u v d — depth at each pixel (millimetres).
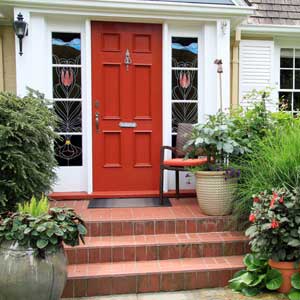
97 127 4758
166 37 4746
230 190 3883
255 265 3262
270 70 5598
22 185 3387
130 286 3213
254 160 3812
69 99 4723
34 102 3688
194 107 4957
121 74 4766
